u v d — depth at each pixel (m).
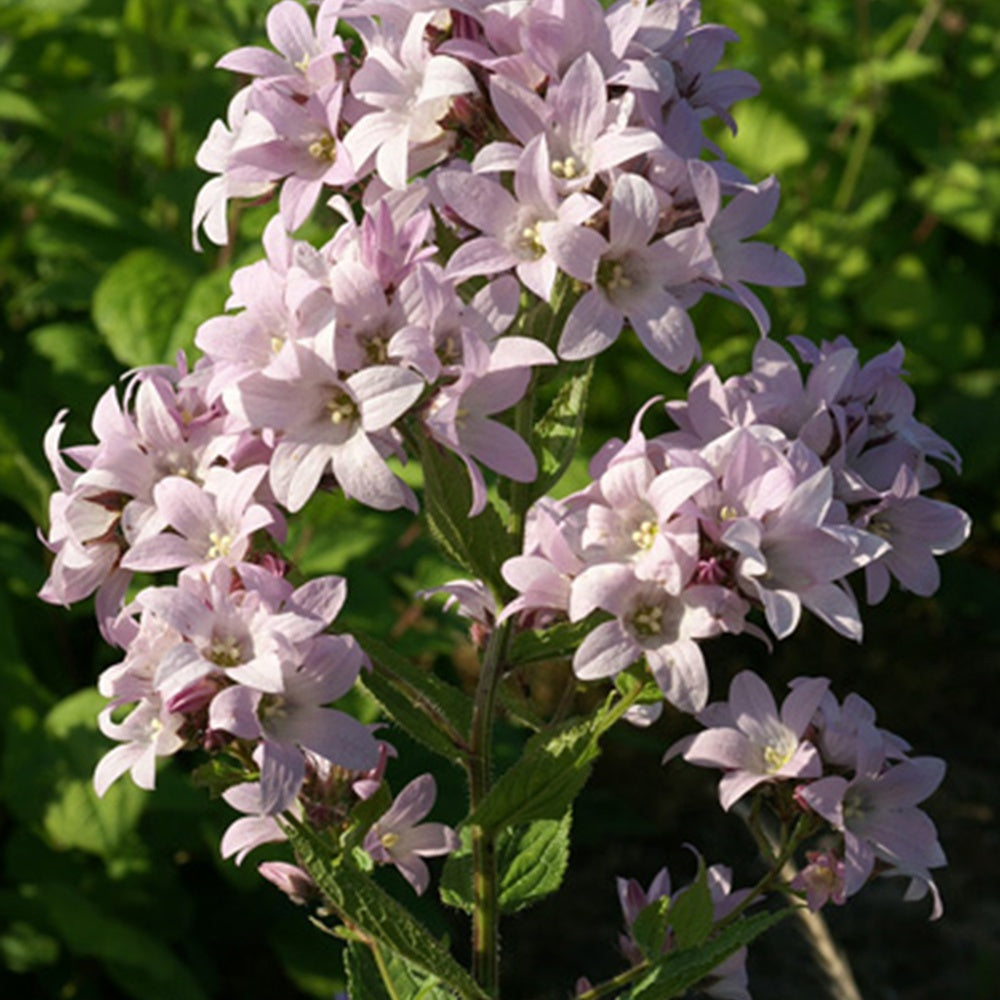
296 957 1.04
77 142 1.11
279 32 0.50
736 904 0.54
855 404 0.49
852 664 1.44
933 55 1.47
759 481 0.46
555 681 1.28
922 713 1.41
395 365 0.46
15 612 1.04
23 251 1.17
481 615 0.51
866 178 1.39
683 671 0.45
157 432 0.48
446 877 0.54
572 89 0.46
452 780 0.91
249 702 0.44
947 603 1.45
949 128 1.46
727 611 0.45
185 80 1.03
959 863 1.28
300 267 0.47
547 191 0.46
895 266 1.46
